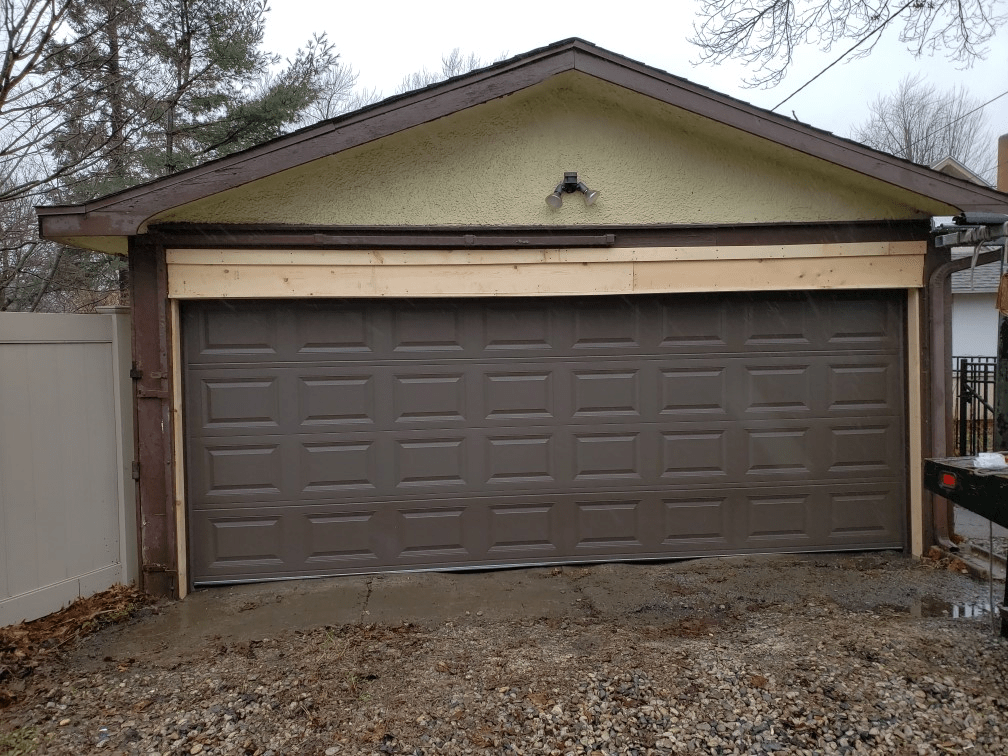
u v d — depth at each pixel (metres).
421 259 5.27
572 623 4.52
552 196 5.23
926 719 3.30
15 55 7.26
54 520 4.66
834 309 5.69
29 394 4.52
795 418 5.70
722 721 3.32
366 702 3.52
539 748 3.14
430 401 5.46
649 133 5.38
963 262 5.45
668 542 5.67
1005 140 7.90
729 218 5.46
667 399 5.62
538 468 5.56
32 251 10.80
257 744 3.19
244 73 12.11
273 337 5.32
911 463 5.68
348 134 4.78
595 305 5.56
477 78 4.83
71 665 4.02
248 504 5.33
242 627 4.54
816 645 4.06
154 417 5.07
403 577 5.41
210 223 5.07
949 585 5.07
